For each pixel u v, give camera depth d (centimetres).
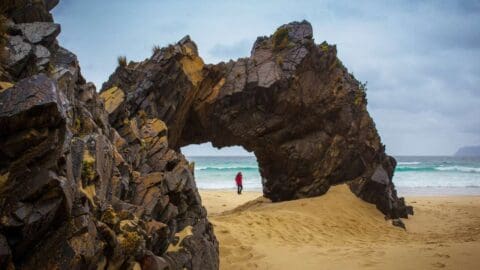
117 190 573
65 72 534
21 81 382
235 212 1748
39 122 369
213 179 5103
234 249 1000
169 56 1545
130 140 809
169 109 1525
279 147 1825
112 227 487
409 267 799
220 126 1756
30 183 362
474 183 4641
